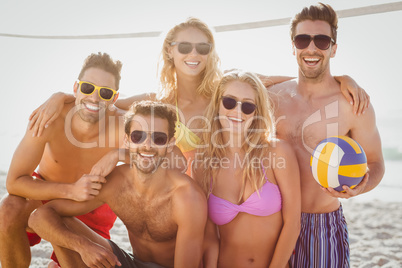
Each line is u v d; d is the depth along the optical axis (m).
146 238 3.13
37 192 3.17
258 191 3.05
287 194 3.10
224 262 3.14
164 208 3.00
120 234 5.63
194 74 3.68
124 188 3.05
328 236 3.39
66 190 3.02
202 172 3.24
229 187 3.13
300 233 3.43
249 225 3.07
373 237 5.88
